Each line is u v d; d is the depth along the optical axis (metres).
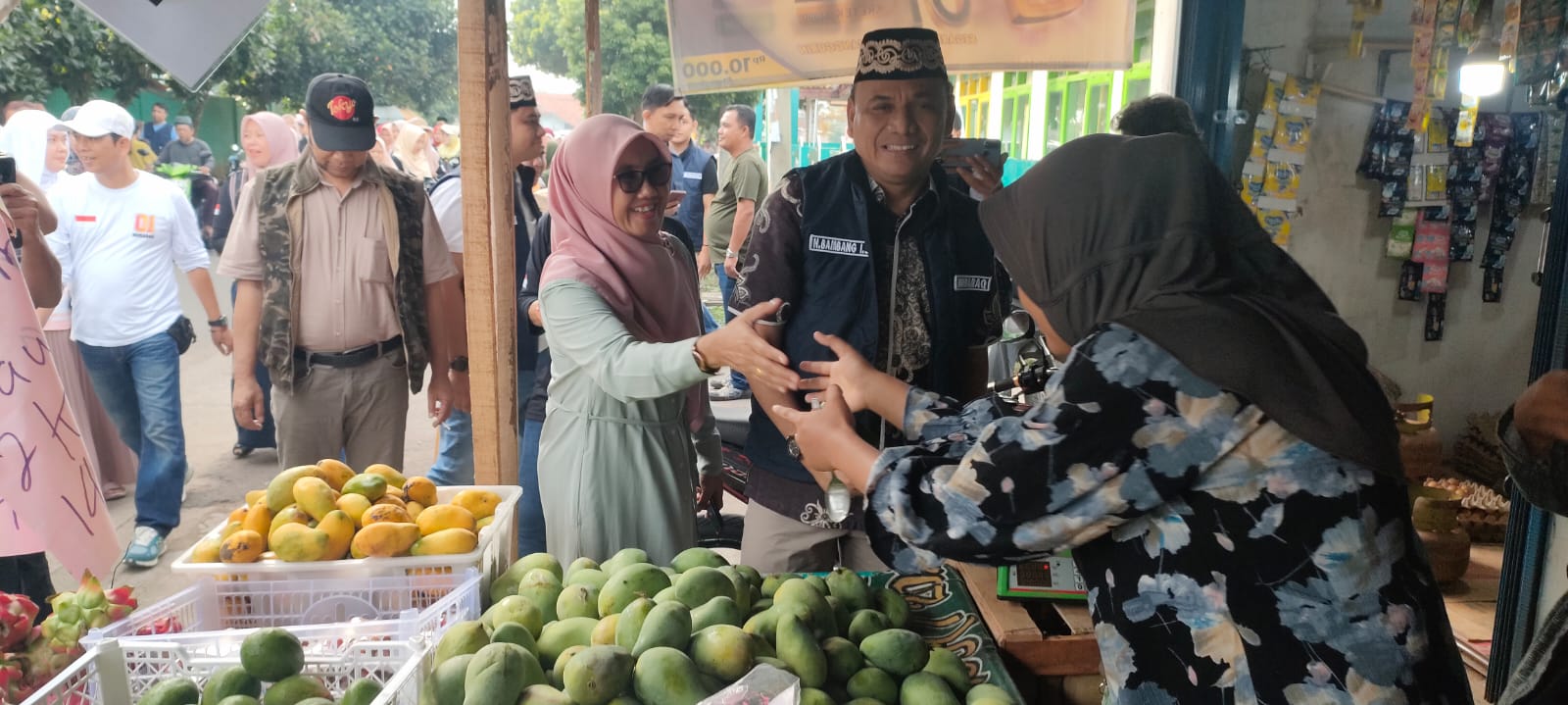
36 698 1.29
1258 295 1.17
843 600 1.91
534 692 1.45
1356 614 1.12
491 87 2.32
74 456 1.84
